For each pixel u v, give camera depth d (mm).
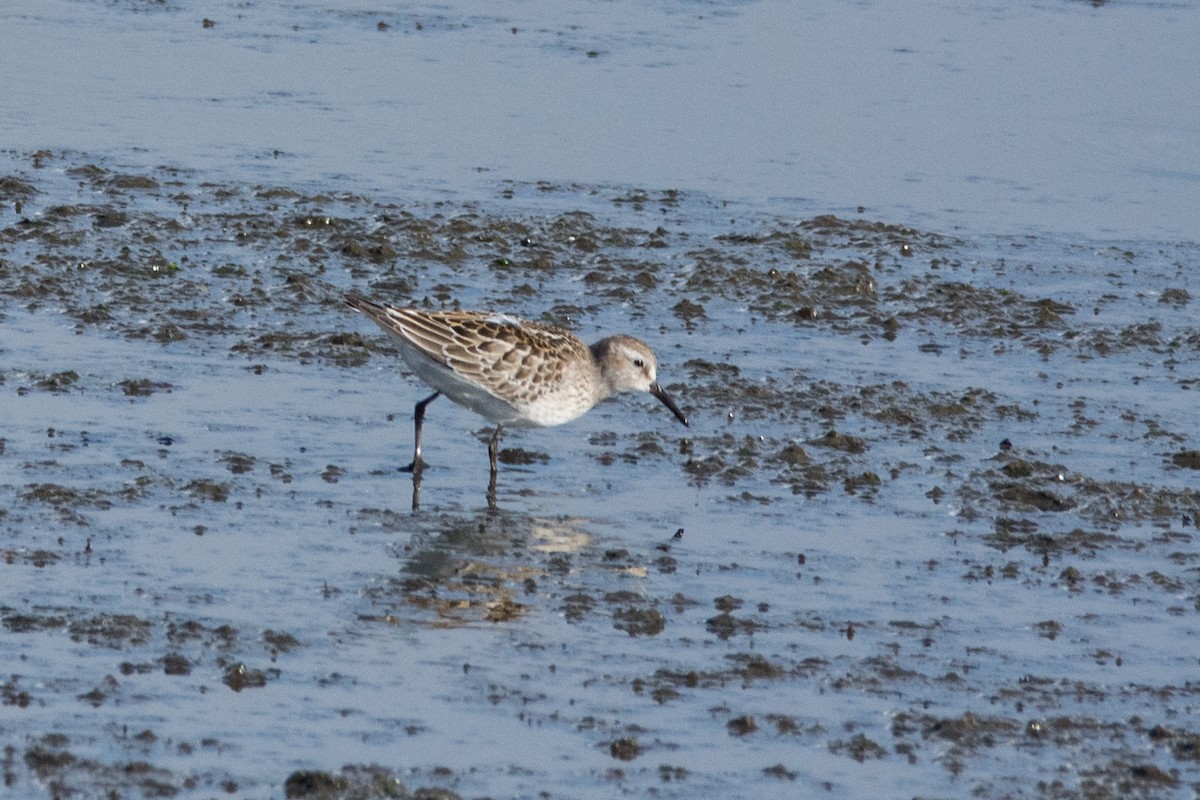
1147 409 18031
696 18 36750
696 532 14328
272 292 19938
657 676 11586
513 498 14914
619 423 17000
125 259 20453
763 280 21547
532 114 28875
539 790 10039
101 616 11867
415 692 11172
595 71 31844
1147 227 24812
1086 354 19750
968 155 27875
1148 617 13016
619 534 14180
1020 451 16641
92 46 31453
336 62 31516
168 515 13812
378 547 13578
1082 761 10742
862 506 15117
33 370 16859
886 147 28078
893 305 20984
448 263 21531
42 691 10828
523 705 11070
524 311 19891
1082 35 36094
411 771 10164
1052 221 24859
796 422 17156
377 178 24922
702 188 25531
